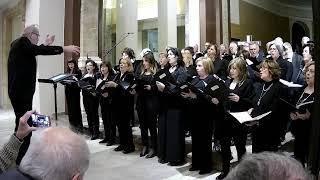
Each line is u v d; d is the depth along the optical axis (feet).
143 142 21.02
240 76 15.58
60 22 35.14
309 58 18.01
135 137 23.48
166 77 18.06
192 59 21.04
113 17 53.93
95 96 24.82
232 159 17.89
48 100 34.27
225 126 15.56
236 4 40.96
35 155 4.51
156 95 19.57
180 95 18.01
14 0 47.60
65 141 4.58
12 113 45.91
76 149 4.57
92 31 34.19
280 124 14.25
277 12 52.75
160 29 42.01
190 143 20.74
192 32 35.42
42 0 34.37
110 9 53.88
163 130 19.19
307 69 13.76
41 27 34.24
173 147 18.75
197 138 17.51
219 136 15.87
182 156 18.95
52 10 34.76
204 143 17.40
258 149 14.21
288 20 55.98
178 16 50.98
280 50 20.42
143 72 20.26
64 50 15.81
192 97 16.62
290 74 19.47
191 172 17.69
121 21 44.09
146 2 55.21
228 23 33.65
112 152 21.98
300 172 3.63
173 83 17.90
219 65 21.50
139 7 55.88
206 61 16.89
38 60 33.83
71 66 27.68
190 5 35.50
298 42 57.82
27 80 15.40
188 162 19.42
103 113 23.97
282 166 3.60
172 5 41.73
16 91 15.24
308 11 58.54
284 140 20.17
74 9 33.94
